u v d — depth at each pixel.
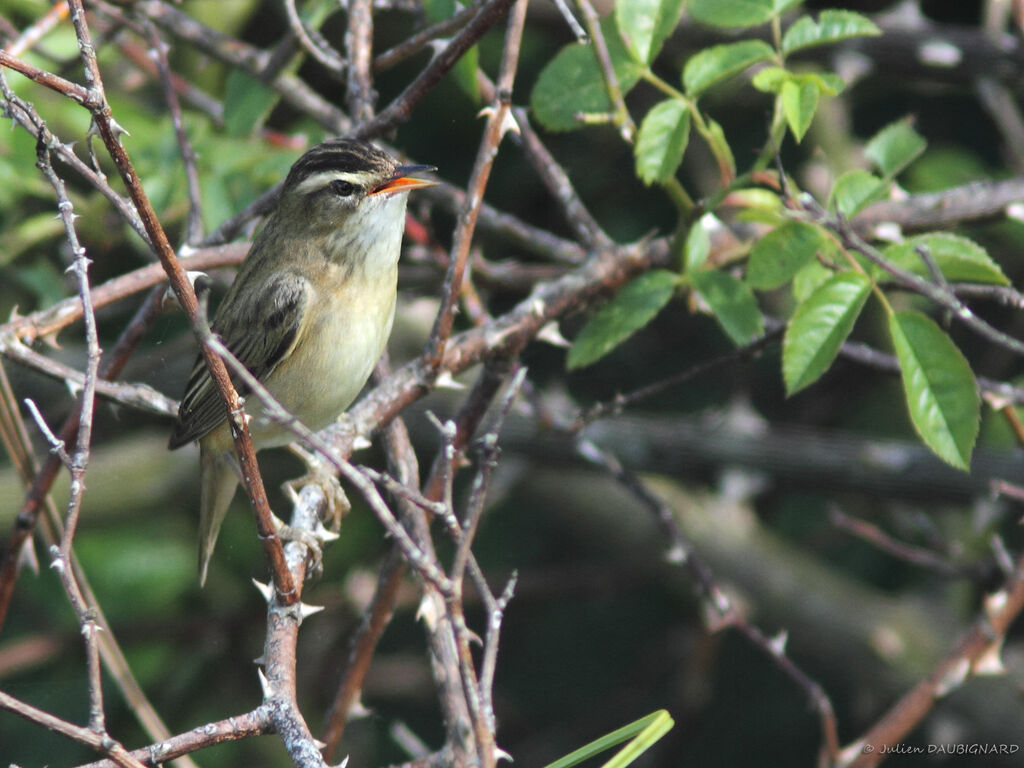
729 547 12.38
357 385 8.27
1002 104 11.11
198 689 11.82
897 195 9.28
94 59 4.68
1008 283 7.04
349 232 8.01
